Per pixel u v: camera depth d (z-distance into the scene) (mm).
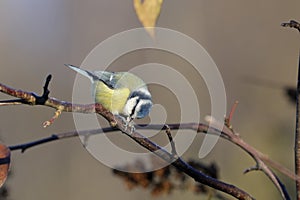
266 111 12469
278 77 14297
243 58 14781
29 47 16594
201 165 4887
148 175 4801
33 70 15930
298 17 15164
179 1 14859
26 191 11117
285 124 11750
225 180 10188
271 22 15000
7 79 15609
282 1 15141
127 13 16422
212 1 15070
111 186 11383
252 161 10297
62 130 12281
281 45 14875
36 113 12180
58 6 17266
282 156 11109
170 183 4848
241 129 12250
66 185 11562
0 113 11875
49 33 16828
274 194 9984
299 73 3713
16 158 11242
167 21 14633
